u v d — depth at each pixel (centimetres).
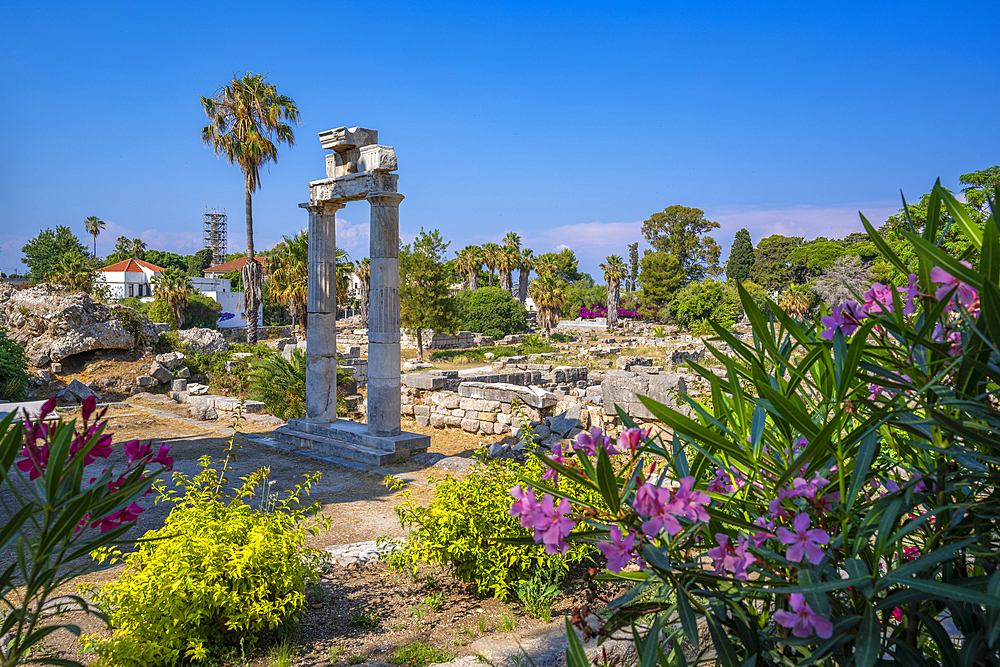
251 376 1952
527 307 8275
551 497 186
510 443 1441
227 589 444
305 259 2947
